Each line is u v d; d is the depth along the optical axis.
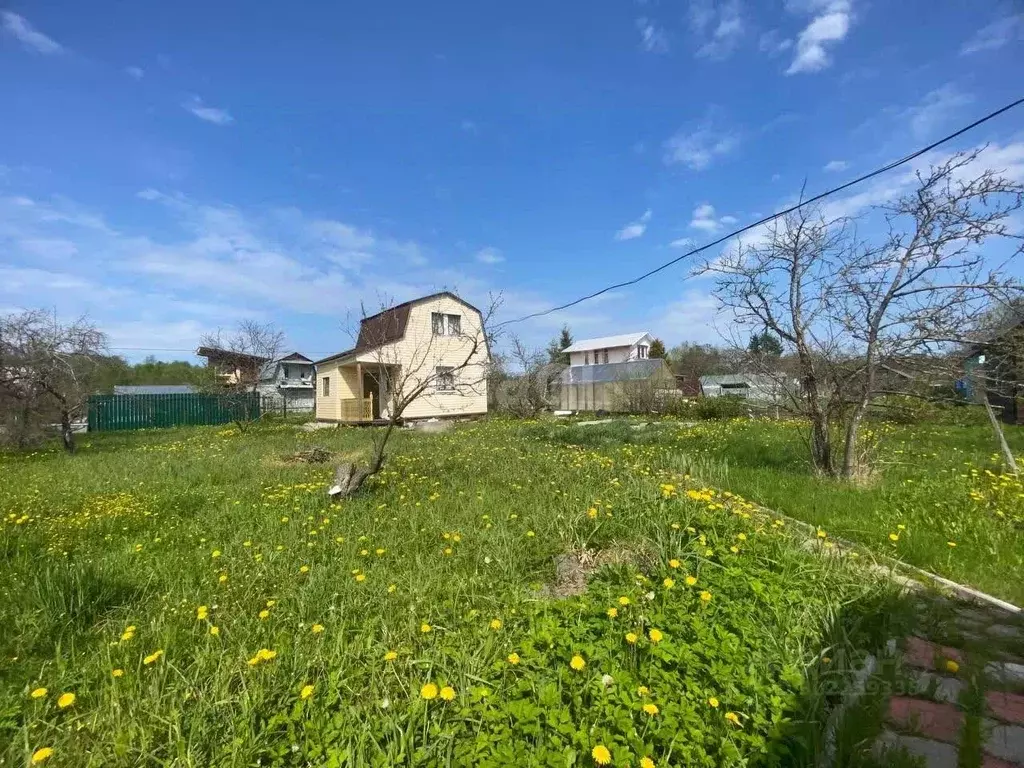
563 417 22.20
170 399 24.30
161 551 4.68
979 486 5.56
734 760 1.84
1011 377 6.23
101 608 3.50
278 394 32.31
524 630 2.71
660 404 20.95
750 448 9.00
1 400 13.20
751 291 6.83
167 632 2.91
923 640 2.79
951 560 3.82
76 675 2.65
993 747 2.01
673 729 1.93
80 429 21.48
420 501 5.85
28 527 5.43
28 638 3.07
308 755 1.90
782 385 7.10
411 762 1.84
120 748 1.96
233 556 4.35
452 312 22.30
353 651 2.61
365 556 4.18
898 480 6.23
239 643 2.78
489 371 18.06
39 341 13.12
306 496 6.33
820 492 5.73
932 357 5.94
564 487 5.68
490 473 7.31
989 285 5.38
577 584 3.38
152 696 2.28
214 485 7.79
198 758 1.93
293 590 3.54
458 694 2.21
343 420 21.27
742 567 3.20
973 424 11.71
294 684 2.34
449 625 2.87
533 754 1.84
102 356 15.52
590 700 2.13
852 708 2.05
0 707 2.38
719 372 12.93
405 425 19.12
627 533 3.77
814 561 3.45
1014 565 3.71
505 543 3.99
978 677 2.05
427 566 3.80
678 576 3.07
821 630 2.70
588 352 45.12
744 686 2.21
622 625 2.62
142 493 7.17
